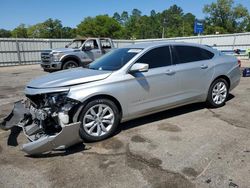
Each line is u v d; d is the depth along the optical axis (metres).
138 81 4.54
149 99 4.74
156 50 4.93
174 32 103.56
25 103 4.57
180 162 3.48
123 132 4.58
